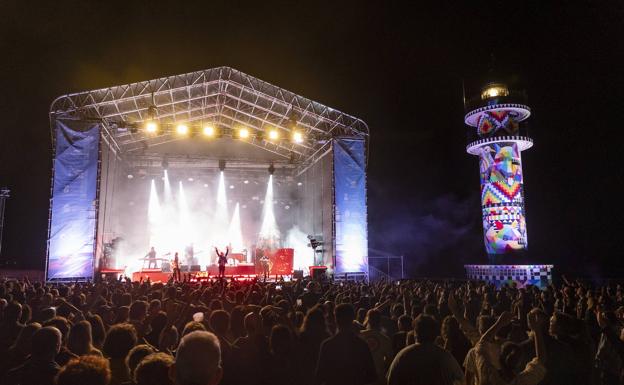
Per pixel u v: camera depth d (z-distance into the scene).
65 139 22.30
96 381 2.22
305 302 9.80
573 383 4.13
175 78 24.09
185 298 9.07
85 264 21.61
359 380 3.63
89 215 22.02
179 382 2.30
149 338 5.01
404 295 9.60
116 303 10.00
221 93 26.78
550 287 11.80
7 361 4.29
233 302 7.99
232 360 4.10
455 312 5.45
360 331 5.07
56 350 3.45
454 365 3.68
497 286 22.84
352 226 25.25
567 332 4.30
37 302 7.94
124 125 23.23
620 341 4.90
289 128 28.33
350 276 25.05
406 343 4.96
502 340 4.58
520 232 23.70
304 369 4.36
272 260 26.86
